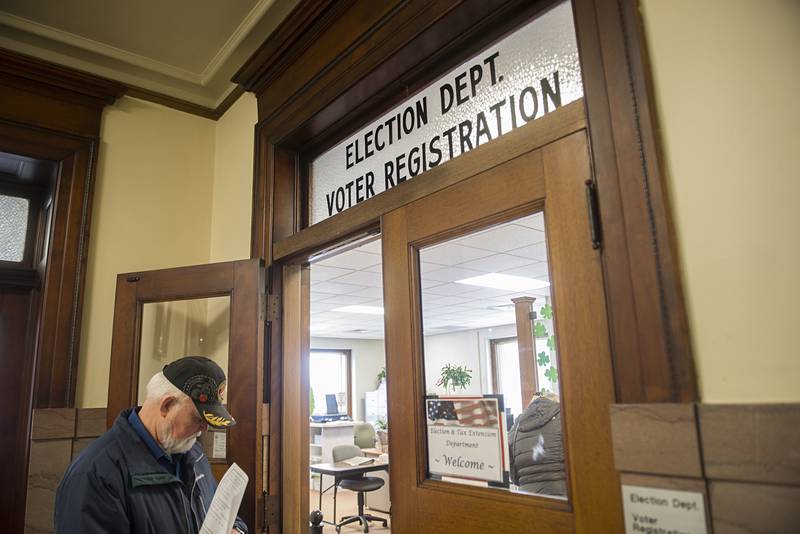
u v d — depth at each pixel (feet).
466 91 5.90
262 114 8.55
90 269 9.02
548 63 5.12
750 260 3.18
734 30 3.41
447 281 9.43
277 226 8.13
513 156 4.78
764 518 2.91
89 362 8.80
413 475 5.34
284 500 7.50
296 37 7.52
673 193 3.57
